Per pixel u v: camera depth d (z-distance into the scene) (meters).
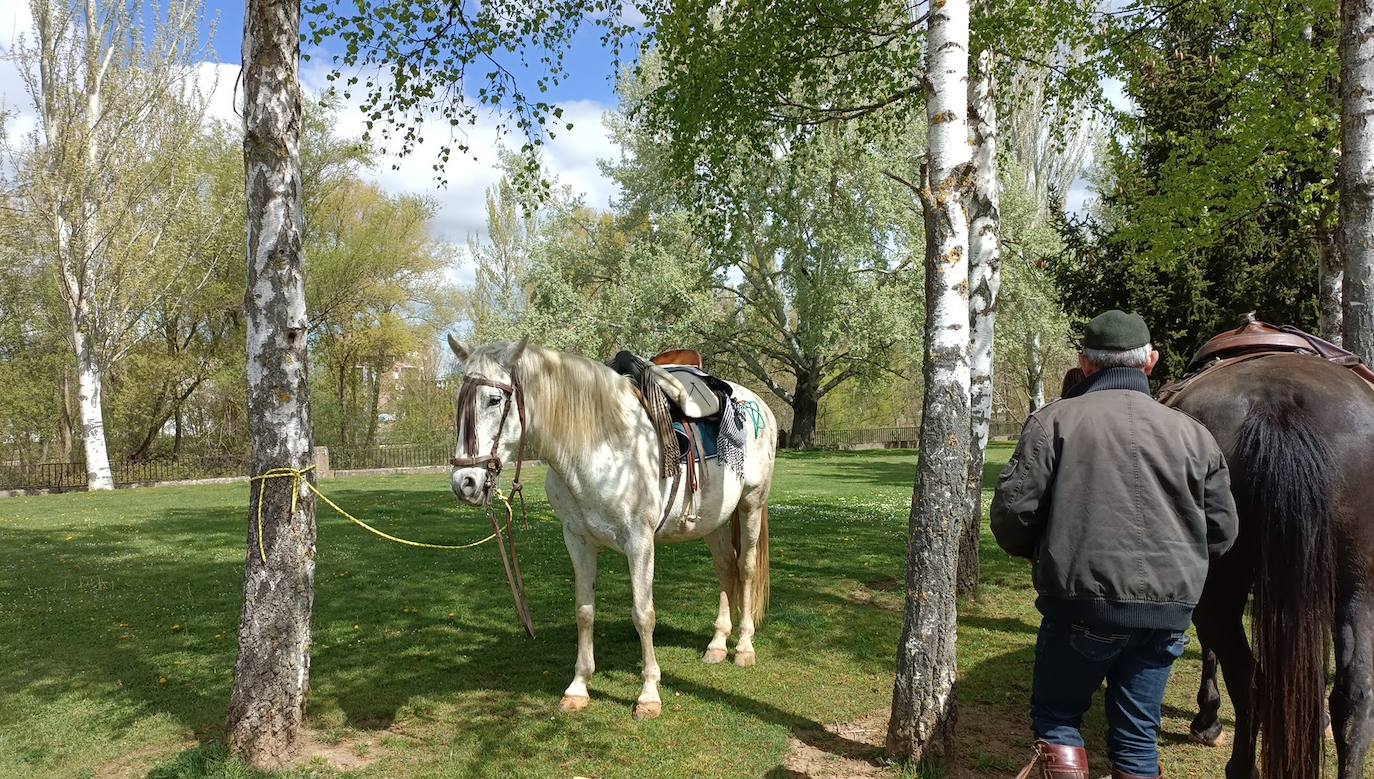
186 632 6.23
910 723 3.66
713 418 4.98
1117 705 2.78
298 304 3.90
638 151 26.67
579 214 31.50
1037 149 31.78
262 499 3.85
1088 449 2.70
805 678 5.05
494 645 5.82
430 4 6.30
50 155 20.55
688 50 8.09
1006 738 4.12
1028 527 2.82
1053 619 2.78
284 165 3.85
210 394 29.42
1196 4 8.58
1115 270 15.20
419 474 25.55
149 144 21.81
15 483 21.89
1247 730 3.19
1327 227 7.33
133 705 4.68
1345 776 2.62
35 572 8.61
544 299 28.28
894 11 8.22
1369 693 2.66
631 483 4.45
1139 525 2.61
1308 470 2.71
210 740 4.17
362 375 35.28
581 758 3.93
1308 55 8.21
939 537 3.61
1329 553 2.68
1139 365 2.96
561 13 7.35
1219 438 3.12
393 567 8.66
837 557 9.05
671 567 8.52
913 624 3.67
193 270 25.47
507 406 4.09
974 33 6.76
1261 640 2.74
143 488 21.28
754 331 31.05
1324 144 8.65
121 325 21.98
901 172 24.48
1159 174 11.23
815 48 8.22
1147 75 9.22
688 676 5.09
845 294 26.41
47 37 20.34
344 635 6.11
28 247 22.88
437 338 33.41
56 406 26.83
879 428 40.97
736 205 9.45
